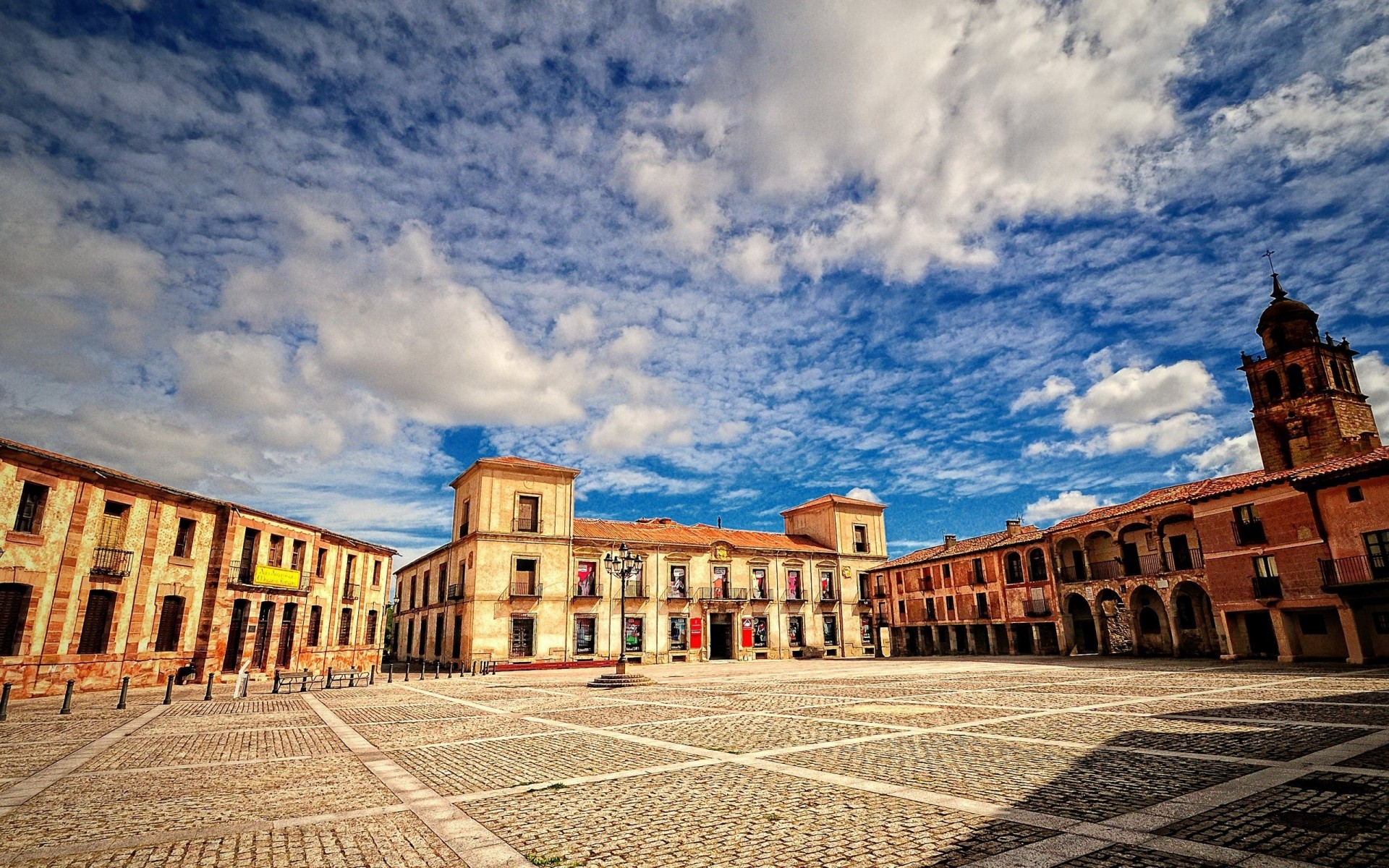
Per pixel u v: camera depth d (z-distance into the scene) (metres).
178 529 28.33
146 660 26.30
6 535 21.30
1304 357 38.31
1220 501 31.42
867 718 14.17
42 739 13.12
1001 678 24.67
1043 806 6.74
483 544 43.53
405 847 6.11
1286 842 5.49
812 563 57.22
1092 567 41.88
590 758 10.30
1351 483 26.08
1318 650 27.88
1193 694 16.56
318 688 26.70
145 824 6.99
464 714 17.11
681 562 50.84
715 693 21.95
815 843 5.88
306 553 36.38
